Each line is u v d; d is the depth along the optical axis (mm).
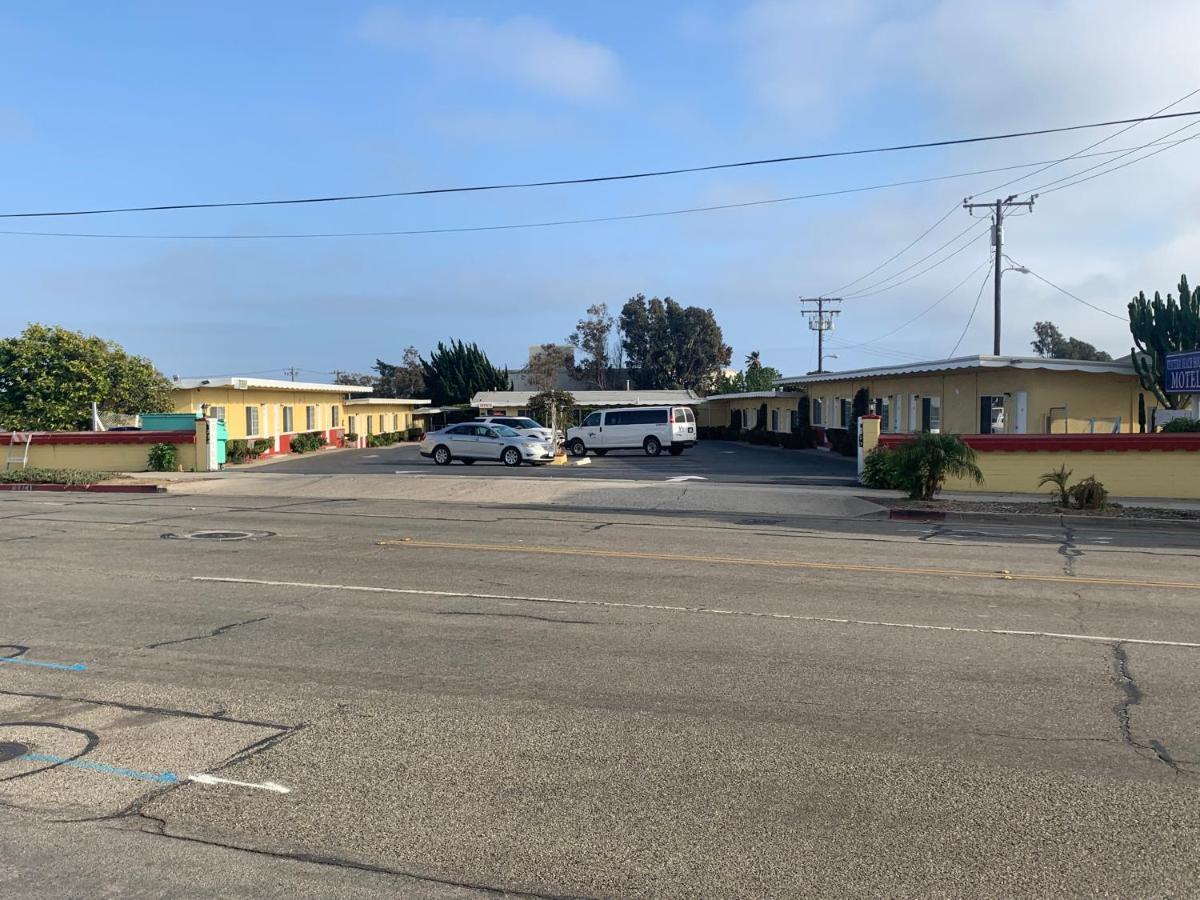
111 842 4391
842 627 8555
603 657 7484
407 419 63031
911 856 4258
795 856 4258
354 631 8320
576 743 5621
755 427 56594
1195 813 4707
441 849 4324
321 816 4652
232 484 24438
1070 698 6516
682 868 4156
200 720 6016
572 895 3947
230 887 3994
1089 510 18156
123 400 36750
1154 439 20875
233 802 4809
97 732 5797
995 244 38250
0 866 4156
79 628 8414
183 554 12586
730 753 5473
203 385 36812
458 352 80188
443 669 7156
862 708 6285
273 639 8031
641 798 4863
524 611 9141
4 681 6844
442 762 5328
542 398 52562
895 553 13188
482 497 21359
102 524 15898
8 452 28766
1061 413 27469
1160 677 7020
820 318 64812
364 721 6000
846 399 41281
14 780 5066
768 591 10242
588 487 22234
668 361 88688
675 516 17891
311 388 43406
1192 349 25234
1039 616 9078
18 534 14547
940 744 5637
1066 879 4062
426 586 10383
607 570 11477
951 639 8141
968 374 30281
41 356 35938
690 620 8797
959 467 19438
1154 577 11359
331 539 14086
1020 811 4723
